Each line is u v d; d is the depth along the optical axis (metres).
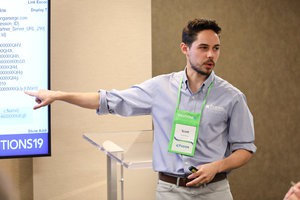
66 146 4.61
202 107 2.70
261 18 5.28
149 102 2.83
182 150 2.67
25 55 4.07
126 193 4.15
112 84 4.68
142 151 2.90
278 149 5.50
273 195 5.53
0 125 4.07
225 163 2.60
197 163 2.68
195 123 2.68
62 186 4.63
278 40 5.37
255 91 5.35
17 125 4.10
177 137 2.69
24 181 4.57
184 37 2.72
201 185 2.65
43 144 4.15
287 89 5.46
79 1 4.54
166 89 2.80
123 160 2.63
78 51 4.57
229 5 5.15
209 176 2.52
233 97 2.71
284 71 5.43
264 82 5.38
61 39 4.53
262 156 5.46
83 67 4.59
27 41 4.07
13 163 4.51
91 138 3.25
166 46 4.98
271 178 5.51
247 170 5.42
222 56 5.20
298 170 5.59
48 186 4.60
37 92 2.92
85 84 4.61
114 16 4.62
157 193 2.77
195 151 2.69
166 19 4.96
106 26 4.62
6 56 4.05
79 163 4.65
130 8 4.66
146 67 4.74
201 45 2.63
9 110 4.07
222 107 2.70
